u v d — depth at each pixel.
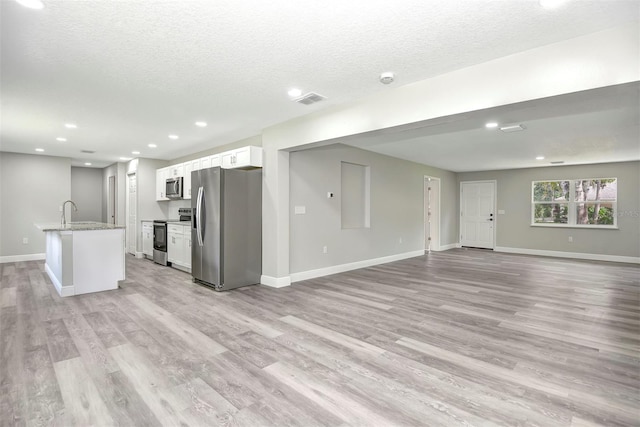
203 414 1.73
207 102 3.56
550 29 2.11
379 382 2.06
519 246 8.43
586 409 1.79
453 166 8.20
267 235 4.62
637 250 6.92
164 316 3.27
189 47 2.36
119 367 2.22
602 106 3.35
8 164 6.48
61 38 2.22
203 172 4.54
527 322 3.14
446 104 2.79
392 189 6.80
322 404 1.83
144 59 2.54
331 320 3.17
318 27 2.10
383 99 3.22
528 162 7.45
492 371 2.20
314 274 5.09
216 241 4.29
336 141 3.87
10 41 2.25
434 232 8.62
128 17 1.97
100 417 1.70
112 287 4.35
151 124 4.44
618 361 2.35
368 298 3.94
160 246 6.34
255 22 2.04
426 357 2.41
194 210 4.75
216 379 2.08
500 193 8.74
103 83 3.02
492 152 6.21
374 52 2.44
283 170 4.54
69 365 2.25
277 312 3.41
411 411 1.77
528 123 4.14
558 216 7.95
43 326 2.97
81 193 8.97
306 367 2.24
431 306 3.63
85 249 4.15
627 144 5.39
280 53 2.46
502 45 2.32
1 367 2.21
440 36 2.21
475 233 9.21
